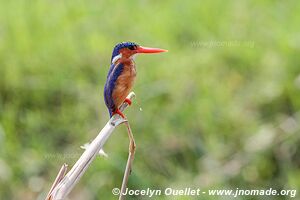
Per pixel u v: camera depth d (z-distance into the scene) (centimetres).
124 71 676
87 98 1185
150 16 1371
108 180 1087
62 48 1273
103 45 1276
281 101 1178
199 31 1329
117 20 1351
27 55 1258
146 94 1177
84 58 1255
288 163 1099
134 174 1073
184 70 1232
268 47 1268
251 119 1160
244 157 1110
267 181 1091
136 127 1134
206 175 1085
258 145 1120
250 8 1379
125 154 1104
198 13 1377
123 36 1316
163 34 1323
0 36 1312
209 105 1170
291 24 1297
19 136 1162
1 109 1184
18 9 1375
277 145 1121
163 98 1191
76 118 1166
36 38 1303
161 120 1151
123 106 705
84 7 1394
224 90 1200
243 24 1331
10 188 1109
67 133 1152
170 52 1270
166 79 1212
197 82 1210
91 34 1316
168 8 1403
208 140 1130
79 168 593
